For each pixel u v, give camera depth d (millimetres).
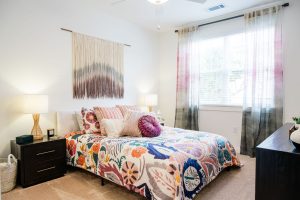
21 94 2748
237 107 3881
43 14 2955
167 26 4566
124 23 4180
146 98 4469
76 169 3004
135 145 2191
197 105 4301
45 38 2980
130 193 2254
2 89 2578
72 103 3318
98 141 2525
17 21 2691
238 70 3906
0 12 2543
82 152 2648
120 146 2256
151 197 1872
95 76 3633
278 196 1275
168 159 1861
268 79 3420
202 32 4309
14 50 2672
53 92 3088
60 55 3158
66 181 2572
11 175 2301
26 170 2389
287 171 1243
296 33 3246
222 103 4117
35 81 2885
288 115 3326
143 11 3750
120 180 2162
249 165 3102
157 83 5070
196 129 4309
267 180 1312
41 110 2619
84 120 3018
